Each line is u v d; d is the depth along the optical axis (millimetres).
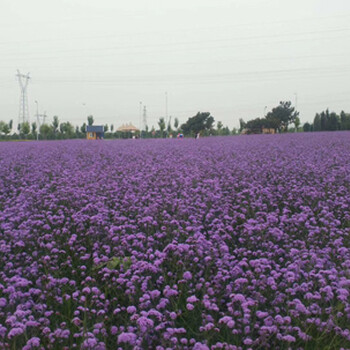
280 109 60375
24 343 3025
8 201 7410
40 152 18641
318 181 9203
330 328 3074
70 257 4719
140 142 29156
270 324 3154
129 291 3691
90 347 2789
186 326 3371
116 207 7215
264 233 5480
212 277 4152
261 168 11297
